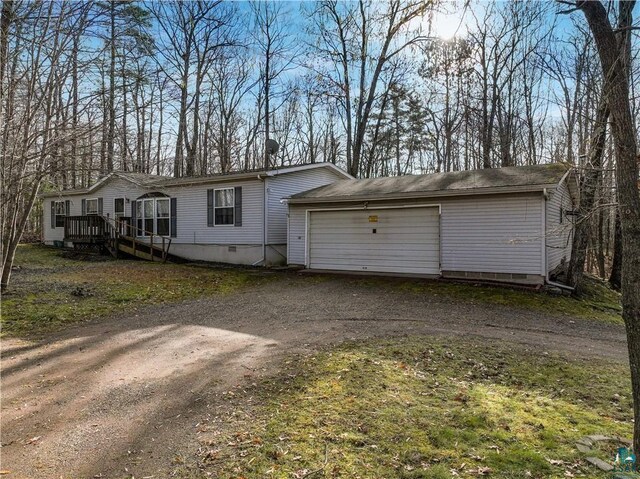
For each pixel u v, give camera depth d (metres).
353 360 5.27
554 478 2.79
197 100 23.50
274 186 15.27
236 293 10.60
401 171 33.97
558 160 6.43
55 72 6.09
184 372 5.02
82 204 20.67
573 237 10.77
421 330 6.93
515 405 4.01
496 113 20.77
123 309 8.70
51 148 6.07
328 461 3.05
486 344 6.12
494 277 10.80
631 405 4.11
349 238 13.10
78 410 4.05
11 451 3.34
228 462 3.10
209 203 16.30
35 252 18.50
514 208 10.52
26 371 5.10
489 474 2.86
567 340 6.55
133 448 3.35
